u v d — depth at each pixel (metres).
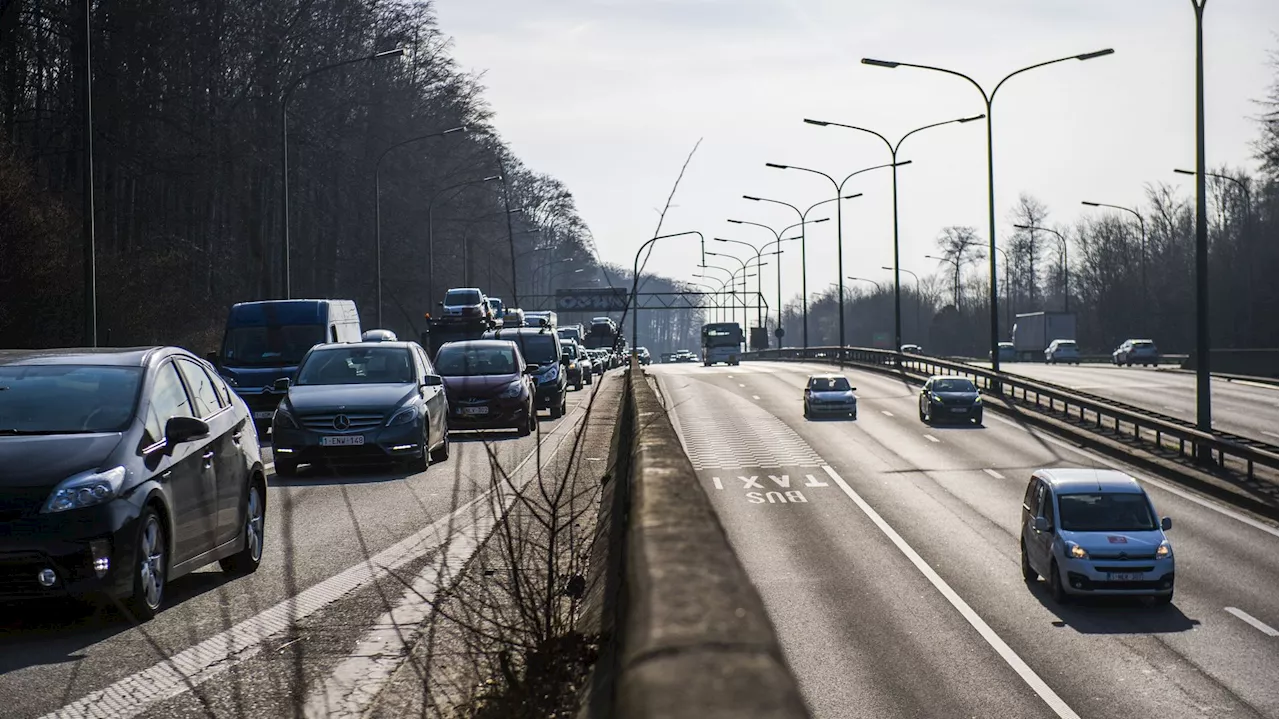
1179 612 31.25
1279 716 21.86
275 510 28.66
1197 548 40.97
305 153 101.25
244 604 17.75
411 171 129.12
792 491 52.59
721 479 56.53
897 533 42.34
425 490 32.59
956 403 83.88
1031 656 26.39
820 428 81.81
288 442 36.91
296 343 56.41
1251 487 52.59
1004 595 33.09
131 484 16.84
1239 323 179.50
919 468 60.78
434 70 142.88
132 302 77.88
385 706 12.19
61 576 16.03
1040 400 100.94
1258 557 39.31
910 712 21.97
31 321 70.00
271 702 12.44
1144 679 24.52
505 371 52.69
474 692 11.39
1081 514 33.34
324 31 119.06
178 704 12.47
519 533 11.80
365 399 37.62
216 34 100.75
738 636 4.26
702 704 3.45
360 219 93.06
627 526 9.75
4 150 74.38
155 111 98.50
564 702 10.52
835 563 37.03
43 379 18.44
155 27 96.94
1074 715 21.83
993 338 106.12
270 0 106.31
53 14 90.88
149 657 14.58
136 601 16.59
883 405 101.81
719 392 114.62
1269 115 149.38
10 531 16.02
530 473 36.38
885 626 29.11
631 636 4.80
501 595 16.86
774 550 39.06
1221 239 186.00
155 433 18.11
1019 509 47.81
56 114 100.56
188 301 82.69
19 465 16.55
